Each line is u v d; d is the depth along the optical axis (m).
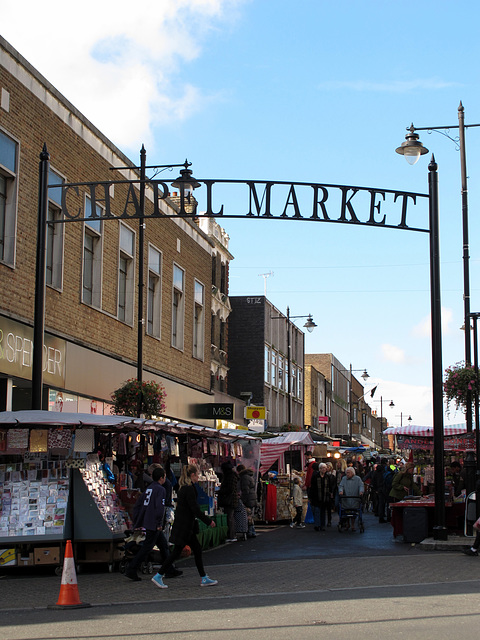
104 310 25.47
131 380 22.97
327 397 79.75
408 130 18.72
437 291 17.83
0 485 13.91
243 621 8.91
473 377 19.98
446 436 21.98
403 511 18.92
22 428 13.76
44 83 21.58
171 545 15.26
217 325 43.75
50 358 21.41
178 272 33.34
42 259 16.05
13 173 19.98
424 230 17.88
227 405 35.69
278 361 56.81
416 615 9.12
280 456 27.64
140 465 16.84
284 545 18.84
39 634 8.31
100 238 25.23
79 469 13.95
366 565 14.40
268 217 16.55
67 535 13.57
